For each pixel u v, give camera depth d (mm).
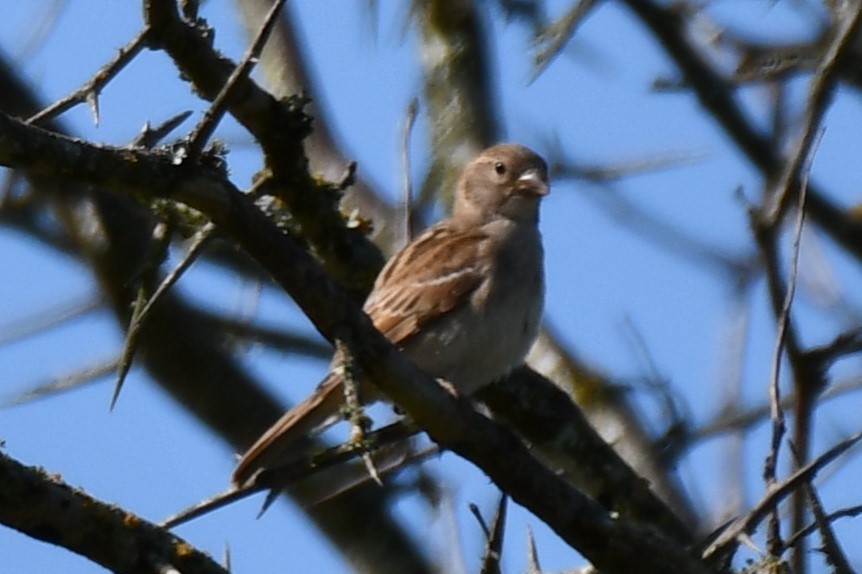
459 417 8781
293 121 9578
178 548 8086
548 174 12727
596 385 12617
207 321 12742
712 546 8938
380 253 11227
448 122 13859
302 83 13242
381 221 12742
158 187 7668
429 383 8617
